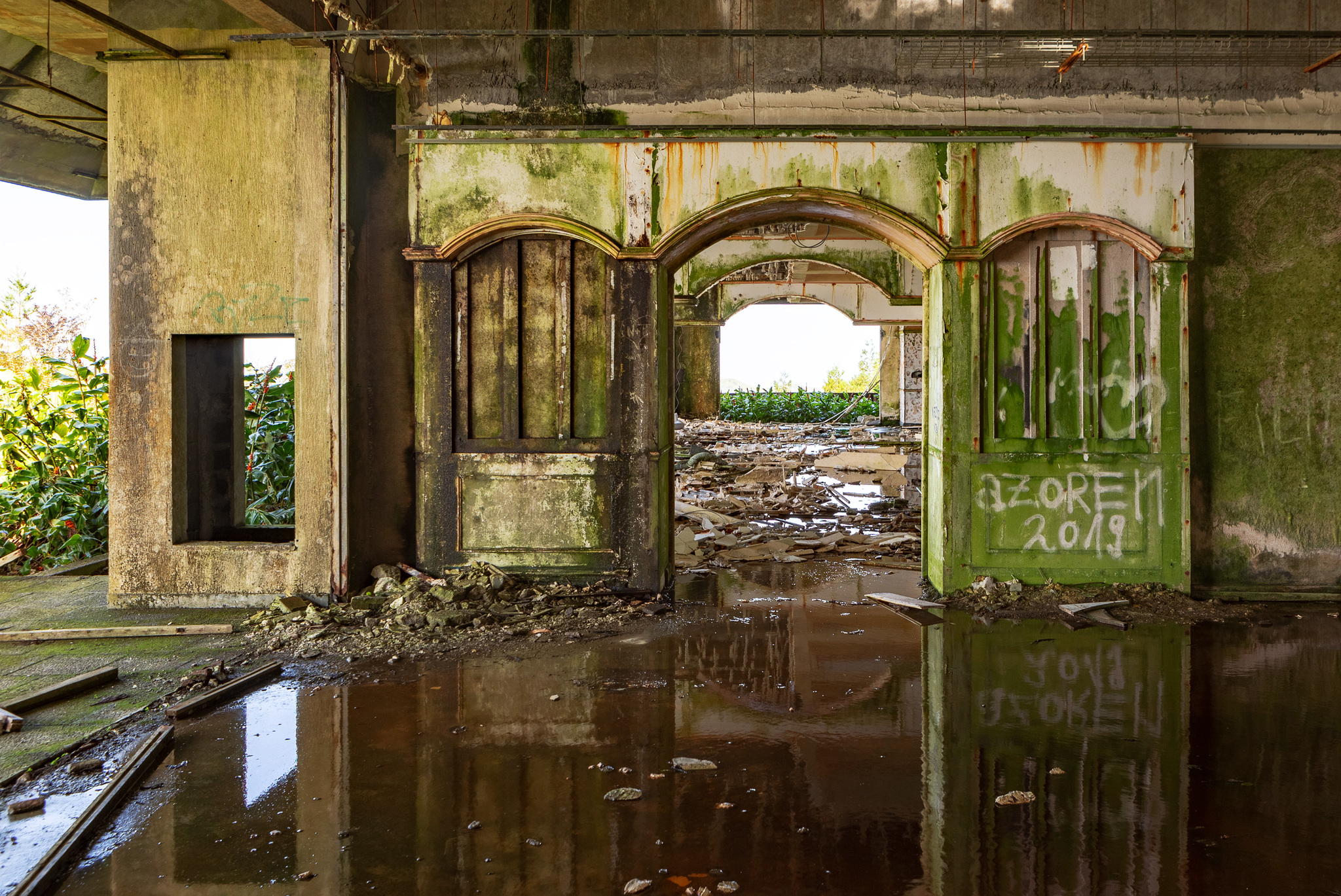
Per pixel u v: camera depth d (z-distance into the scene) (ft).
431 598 20.24
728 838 10.12
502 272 21.50
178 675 15.83
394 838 10.14
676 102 21.33
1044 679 15.80
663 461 21.91
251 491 29.73
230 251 20.30
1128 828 10.36
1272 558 22.04
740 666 16.63
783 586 23.58
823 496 38.99
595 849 9.89
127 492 20.43
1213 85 21.22
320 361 20.26
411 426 22.12
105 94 26.76
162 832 10.27
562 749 12.68
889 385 78.74
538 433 21.63
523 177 21.07
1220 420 21.93
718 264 53.36
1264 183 21.65
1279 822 10.48
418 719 13.85
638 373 21.44
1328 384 21.84
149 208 20.27
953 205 20.89
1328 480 21.91
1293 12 21.17
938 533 22.11
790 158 20.99
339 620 19.11
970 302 21.07
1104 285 21.16
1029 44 20.86
